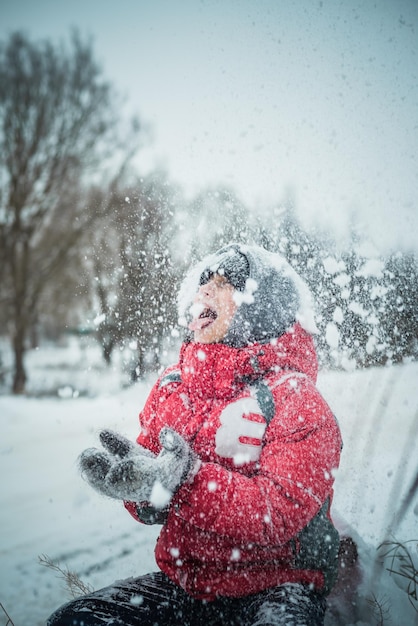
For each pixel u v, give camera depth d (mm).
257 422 1489
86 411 6996
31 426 6633
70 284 13242
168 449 1368
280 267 1777
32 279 13219
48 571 2615
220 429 1520
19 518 3393
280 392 1533
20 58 13297
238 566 1464
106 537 2971
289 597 1384
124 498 1307
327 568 1489
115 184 11500
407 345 2059
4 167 13203
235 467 1491
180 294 2008
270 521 1352
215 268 1799
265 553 1446
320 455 1428
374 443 2855
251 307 1726
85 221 11875
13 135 13234
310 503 1380
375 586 1761
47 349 22438
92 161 12266
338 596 1726
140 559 2623
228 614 1479
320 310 2064
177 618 1482
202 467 1391
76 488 3963
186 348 1781
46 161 13141
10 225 13164
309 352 1694
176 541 1524
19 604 2334
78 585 2205
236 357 1594
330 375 2961
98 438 1515
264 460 1443
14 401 9242
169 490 1316
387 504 2281
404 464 2574
